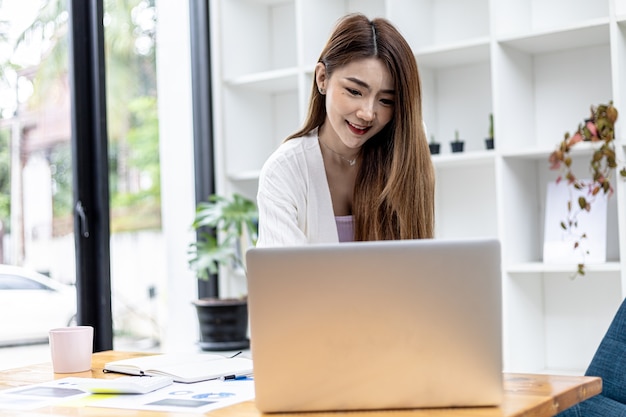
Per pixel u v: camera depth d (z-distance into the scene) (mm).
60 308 3322
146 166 3920
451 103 3529
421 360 1410
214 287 4020
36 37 3279
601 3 3229
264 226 2002
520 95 3262
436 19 3551
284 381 1417
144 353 2281
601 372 2229
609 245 3197
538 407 1438
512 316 3123
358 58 1970
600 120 2893
